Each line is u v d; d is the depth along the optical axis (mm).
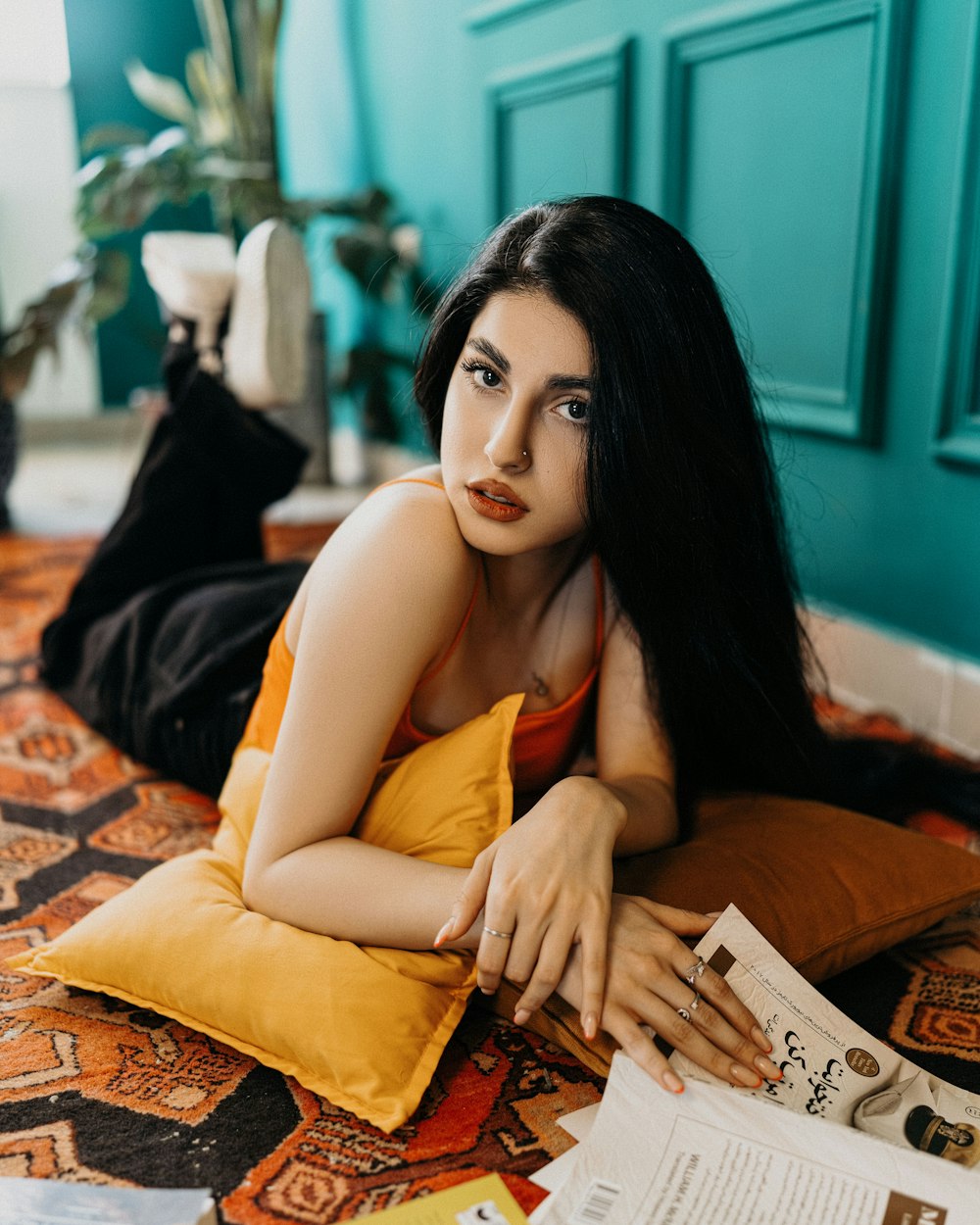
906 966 1326
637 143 2662
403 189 4066
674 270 1033
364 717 1077
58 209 4809
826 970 1214
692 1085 957
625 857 1238
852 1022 1048
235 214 3863
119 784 1827
